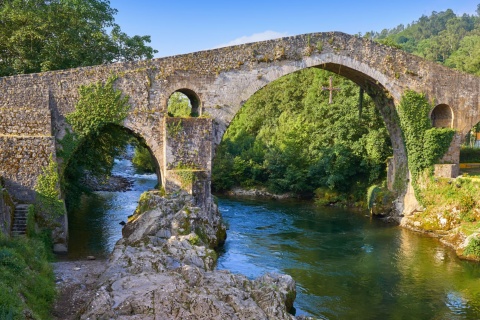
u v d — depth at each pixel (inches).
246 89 1011.9
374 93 1235.9
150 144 939.3
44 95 848.9
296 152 1707.7
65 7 1023.6
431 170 1154.0
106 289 508.1
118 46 1196.5
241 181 1847.9
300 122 1777.8
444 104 1206.9
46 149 810.2
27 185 800.9
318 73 1808.6
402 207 1231.5
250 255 888.9
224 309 473.7
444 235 1059.3
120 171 2208.4
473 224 1003.3
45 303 494.0
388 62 1148.5
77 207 1167.0
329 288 719.7
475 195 1027.3
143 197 897.5
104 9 1175.6
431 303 666.8
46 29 1002.1
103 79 895.7
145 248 693.3
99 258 775.1
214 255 701.3
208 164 946.7
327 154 1549.0
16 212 749.3
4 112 807.1
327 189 1573.6
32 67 1001.5
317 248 956.6
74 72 873.5
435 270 818.2
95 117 892.0
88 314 449.1
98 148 1127.0
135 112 923.4
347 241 1020.5
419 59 1175.0
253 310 490.6
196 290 504.7
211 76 980.6
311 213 1365.7
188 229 825.5
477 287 732.7
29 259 591.2
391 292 707.4
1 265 504.1
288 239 1030.4
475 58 2046.0
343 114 1526.8
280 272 788.6
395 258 890.7
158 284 514.0
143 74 925.8
